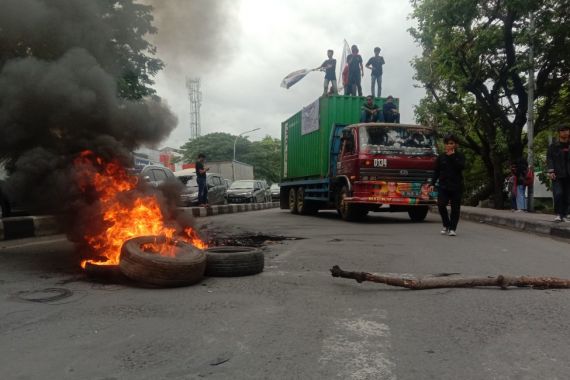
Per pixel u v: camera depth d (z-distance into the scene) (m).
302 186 17.30
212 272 5.50
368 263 6.44
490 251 7.54
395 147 12.41
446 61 17.19
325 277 5.52
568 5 14.75
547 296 4.66
